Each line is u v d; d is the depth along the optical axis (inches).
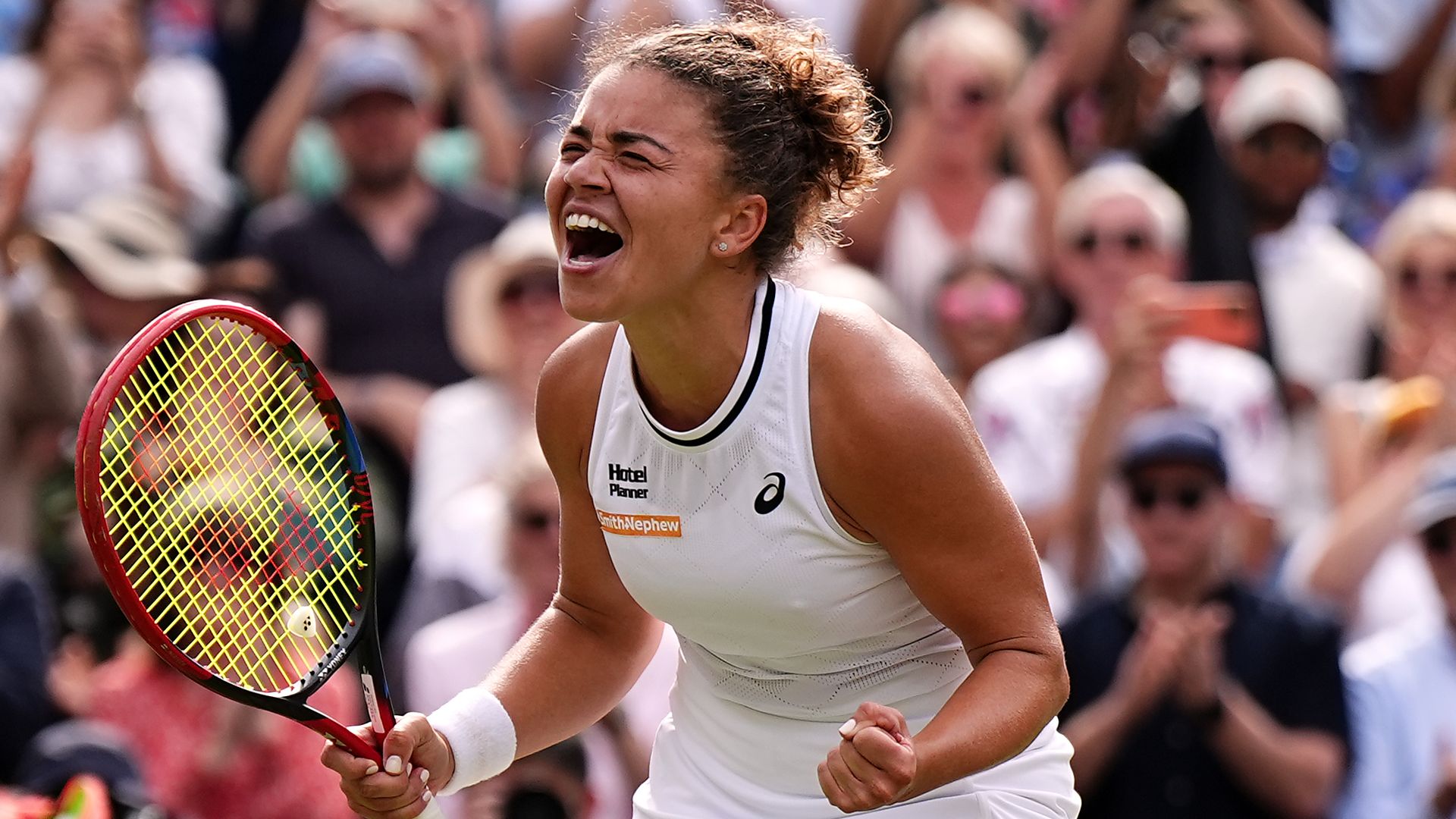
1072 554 801.6
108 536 360.2
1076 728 695.7
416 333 933.8
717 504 384.2
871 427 372.2
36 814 530.9
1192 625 689.6
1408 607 803.4
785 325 379.9
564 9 1111.6
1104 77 1051.9
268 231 950.4
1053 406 858.1
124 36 1051.9
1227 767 686.5
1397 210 1140.5
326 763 385.4
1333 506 877.8
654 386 387.5
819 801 408.2
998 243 970.1
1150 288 831.7
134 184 1045.8
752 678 410.0
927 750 355.9
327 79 949.2
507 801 629.3
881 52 1068.5
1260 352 925.8
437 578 782.5
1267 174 997.8
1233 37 1099.3
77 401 819.4
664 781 429.4
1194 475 705.0
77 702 694.5
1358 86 1196.5
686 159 366.6
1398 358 928.3
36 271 903.7
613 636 430.6
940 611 386.3
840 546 385.7
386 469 885.8
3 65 1102.4
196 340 407.5
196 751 689.6
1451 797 724.0
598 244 378.3
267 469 633.6
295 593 402.6
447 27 1076.5
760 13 413.1
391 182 945.5
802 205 387.9
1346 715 709.9
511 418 853.2
